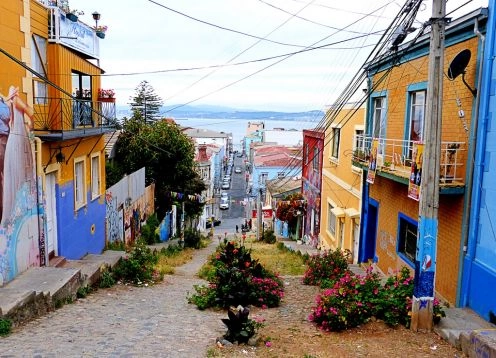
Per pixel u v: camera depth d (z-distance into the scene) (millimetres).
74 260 12141
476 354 6234
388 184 13297
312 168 24766
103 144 15852
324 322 7625
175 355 6012
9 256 8758
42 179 10328
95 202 15023
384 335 7332
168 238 26594
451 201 9211
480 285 8148
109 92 14969
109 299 9727
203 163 54500
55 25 11031
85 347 6160
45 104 11078
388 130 13422
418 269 7477
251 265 11141
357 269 14711
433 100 7176
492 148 8031
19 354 5703
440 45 7051
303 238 26719
